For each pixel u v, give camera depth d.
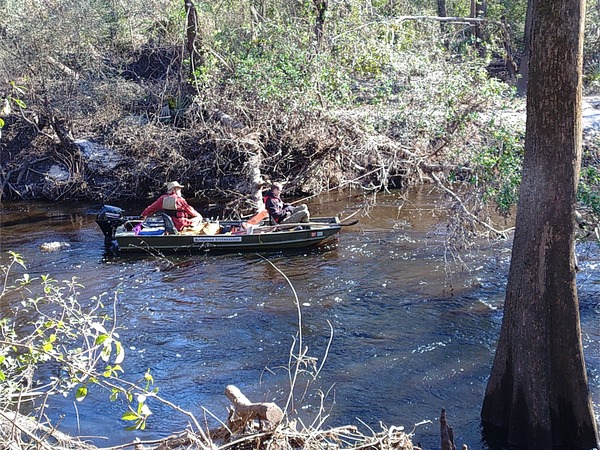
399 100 14.38
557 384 6.44
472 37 14.60
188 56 20.41
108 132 19.47
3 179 19.48
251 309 10.52
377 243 13.70
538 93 6.19
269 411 4.71
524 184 6.38
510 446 6.64
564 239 6.27
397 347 9.04
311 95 15.03
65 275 12.36
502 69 24.67
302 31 16.30
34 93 19.36
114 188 18.80
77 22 19.98
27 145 20.00
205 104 17.69
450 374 8.27
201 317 10.27
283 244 13.54
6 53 19.05
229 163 17.98
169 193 13.86
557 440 6.48
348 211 16.30
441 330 9.49
